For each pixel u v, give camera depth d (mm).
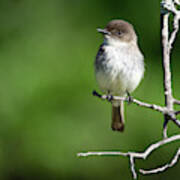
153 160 12125
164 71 6562
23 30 13094
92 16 13070
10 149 12117
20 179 12281
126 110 11656
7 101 12070
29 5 13422
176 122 6223
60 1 13328
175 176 12188
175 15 6695
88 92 12023
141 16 12922
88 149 11898
